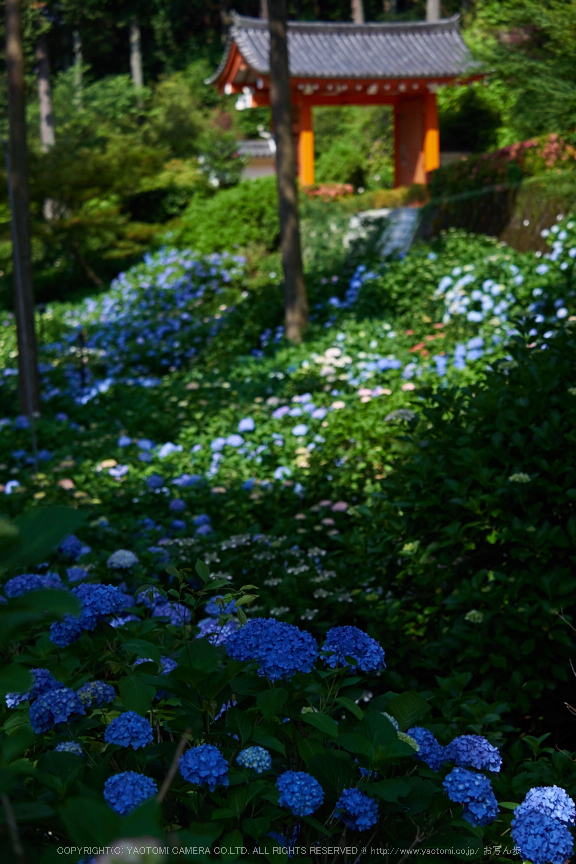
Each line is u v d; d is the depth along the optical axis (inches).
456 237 511.8
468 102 855.1
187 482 252.5
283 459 273.7
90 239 871.1
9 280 848.3
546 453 134.7
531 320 172.7
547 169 485.1
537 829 64.1
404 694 65.0
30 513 38.9
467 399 155.6
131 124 1025.5
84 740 70.4
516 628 119.0
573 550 126.0
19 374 382.6
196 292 626.5
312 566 157.6
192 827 53.7
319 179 1008.2
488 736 93.3
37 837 57.2
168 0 1536.7
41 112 1159.0
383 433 266.5
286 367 398.3
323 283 526.3
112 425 356.2
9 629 37.5
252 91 862.5
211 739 66.0
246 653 65.0
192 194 956.0
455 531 133.1
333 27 829.8
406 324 433.7
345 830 59.4
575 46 281.9
